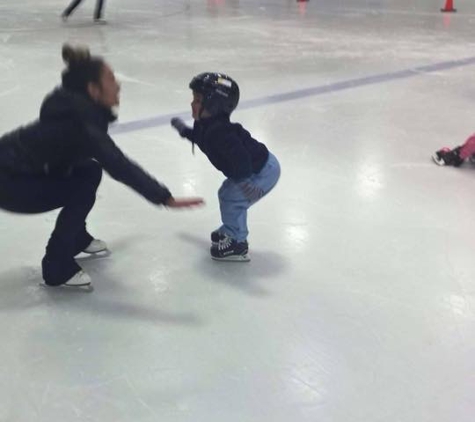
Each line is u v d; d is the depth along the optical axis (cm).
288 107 484
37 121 220
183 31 811
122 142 404
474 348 209
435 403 185
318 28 841
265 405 184
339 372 198
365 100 504
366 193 331
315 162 374
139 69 601
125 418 178
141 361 202
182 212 310
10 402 184
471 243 280
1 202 226
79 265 253
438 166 370
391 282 249
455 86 548
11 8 1005
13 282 246
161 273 255
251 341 212
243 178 237
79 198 230
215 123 236
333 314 228
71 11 887
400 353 206
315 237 284
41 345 210
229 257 262
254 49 697
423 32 814
